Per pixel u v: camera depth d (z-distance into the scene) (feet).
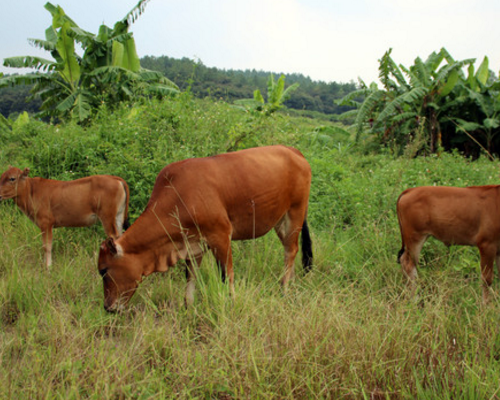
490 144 56.34
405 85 53.26
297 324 10.12
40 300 13.10
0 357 9.55
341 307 11.44
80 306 12.76
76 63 49.32
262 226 14.16
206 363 9.41
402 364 9.16
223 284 12.64
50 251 17.13
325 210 20.62
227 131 24.49
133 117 24.63
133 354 9.96
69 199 16.97
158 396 8.64
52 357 9.57
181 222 12.50
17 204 17.35
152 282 14.69
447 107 53.31
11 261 15.44
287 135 26.84
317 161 25.14
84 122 44.50
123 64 52.85
